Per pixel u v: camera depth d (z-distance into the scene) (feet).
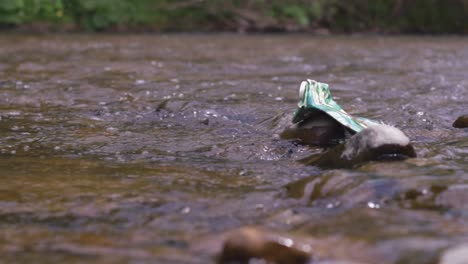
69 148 22.52
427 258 11.32
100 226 13.93
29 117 28.86
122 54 58.70
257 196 16.16
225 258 11.49
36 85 38.65
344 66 51.60
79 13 95.20
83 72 45.19
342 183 15.89
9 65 48.57
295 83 40.98
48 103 32.76
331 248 11.96
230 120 28.14
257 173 18.70
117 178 18.10
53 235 13.32
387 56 60.95
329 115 22.47
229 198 15.99
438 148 20.94
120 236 13.25
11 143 23.30
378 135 18.11
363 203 14.94
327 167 19.07
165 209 15.14
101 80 41.27
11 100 33.32
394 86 39.78
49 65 48.85
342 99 34.47
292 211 14.80
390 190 15.33
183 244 12.73
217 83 40.34
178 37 84.23
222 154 21.52
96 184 17.37
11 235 13.32
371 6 111.14
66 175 18.42
